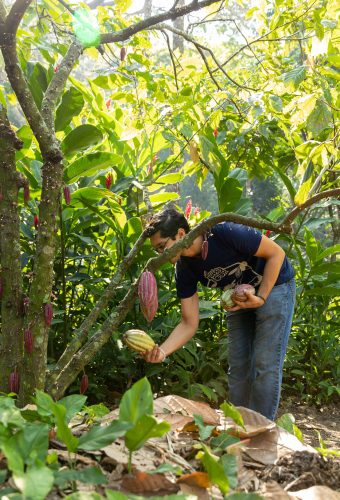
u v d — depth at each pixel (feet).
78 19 8.40
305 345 15.44
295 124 10.29
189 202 13.33
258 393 9.48
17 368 7.38
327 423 12.80
